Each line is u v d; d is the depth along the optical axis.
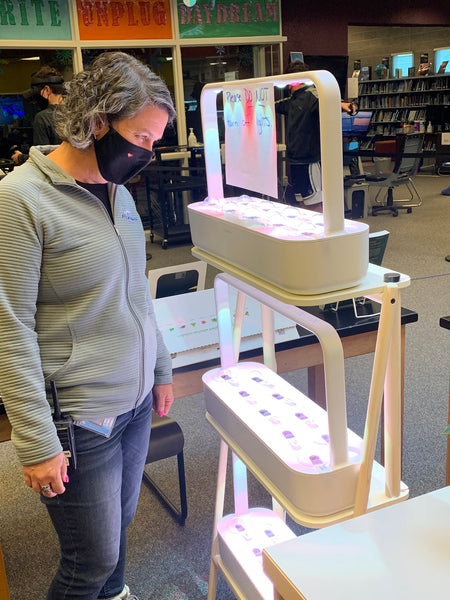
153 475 2.88
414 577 1.01
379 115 14.67
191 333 2.29
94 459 1.50
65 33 7.42
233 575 1.80
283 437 1.49
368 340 2.51
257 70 8.85
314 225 1.36
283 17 9.36
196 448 3.11
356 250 1.23
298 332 2.42
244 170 1.57
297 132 5.66
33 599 2.18
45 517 2.64
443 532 1.12
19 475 2.96
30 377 1.33
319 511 1.35
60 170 1.39
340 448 1.32
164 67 8.33
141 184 8.35
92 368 1.46
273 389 1.76
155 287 2.60
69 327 1.42
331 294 1.24
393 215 8.54
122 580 1.86
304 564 1.05
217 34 8.34
